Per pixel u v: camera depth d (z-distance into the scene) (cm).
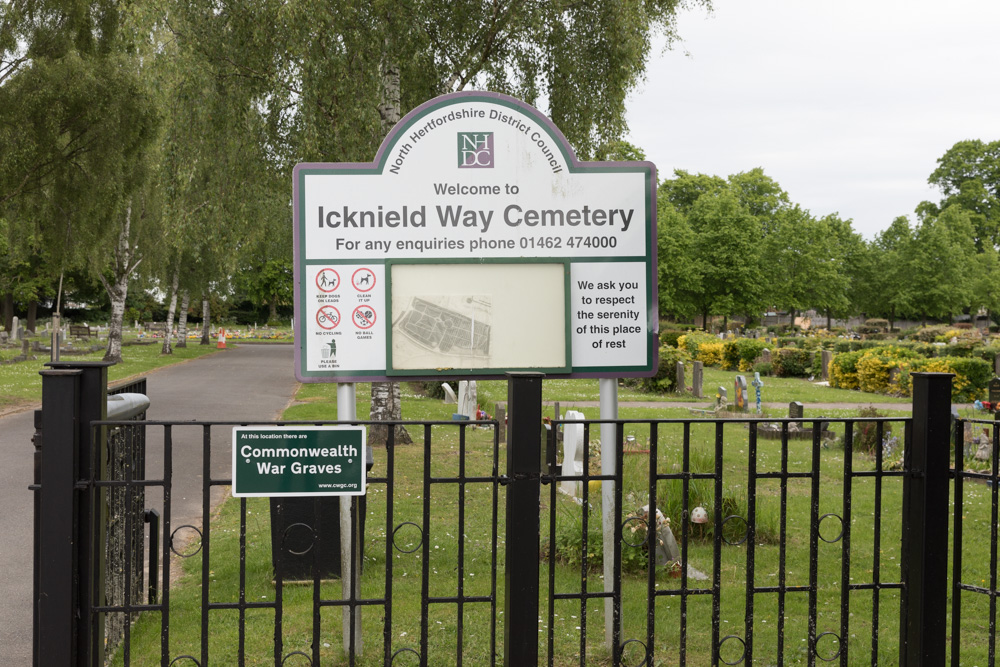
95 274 2961
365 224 482
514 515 358
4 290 5034
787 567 681
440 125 485
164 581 362
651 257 497
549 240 491
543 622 545
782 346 3681
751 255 5409
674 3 1320
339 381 482
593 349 495
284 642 507
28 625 526
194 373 2819
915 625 398
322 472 371
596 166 493
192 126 1257
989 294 6994
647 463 937
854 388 2650
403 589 612
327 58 1126
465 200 487
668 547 652
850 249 6762
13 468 1066
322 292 480
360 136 1171
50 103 1681
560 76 1279
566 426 939
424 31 1206
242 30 1174
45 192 1900
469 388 1534
